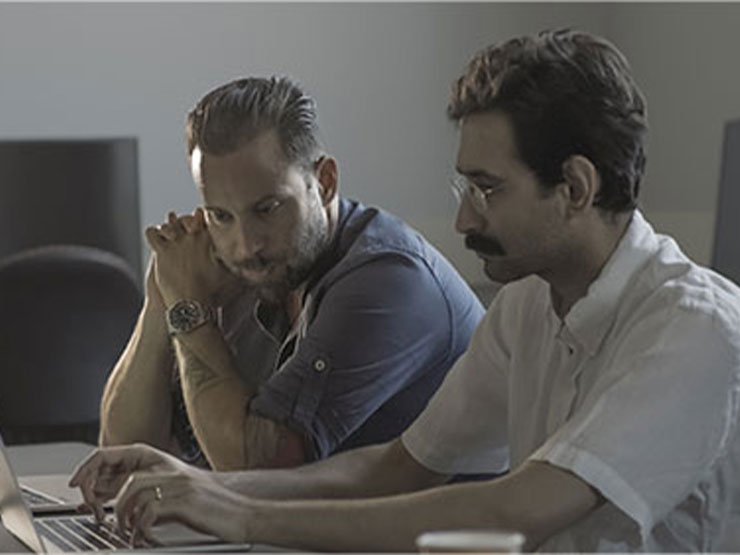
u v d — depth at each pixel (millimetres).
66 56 6363
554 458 1996
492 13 6848
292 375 2779
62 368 4750
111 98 6418
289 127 2738
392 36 6738
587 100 2053
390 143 6754
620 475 1983
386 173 6754
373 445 2773
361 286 2789
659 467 1997
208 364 2928
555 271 2148
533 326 2305
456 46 6812
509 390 2355
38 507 2539
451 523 1997
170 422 3230
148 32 6445
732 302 2074
